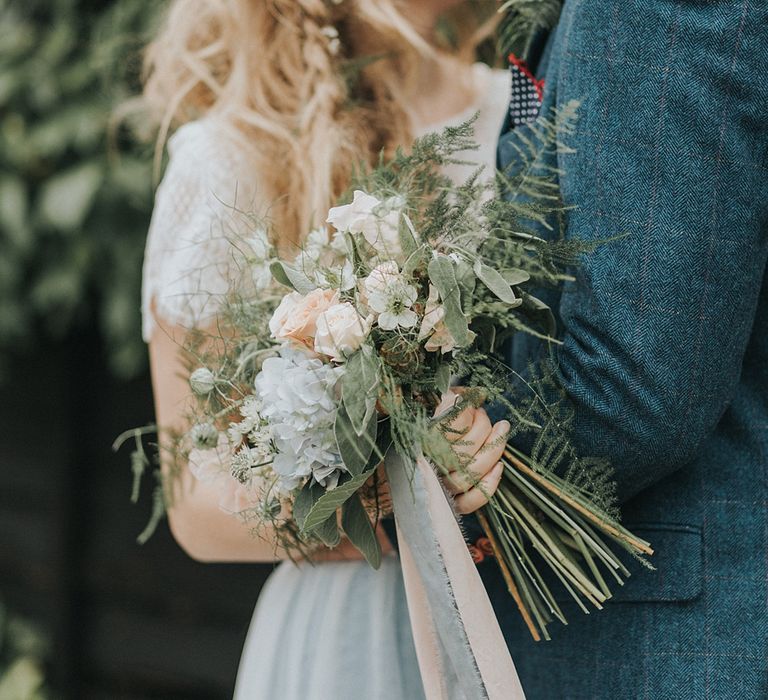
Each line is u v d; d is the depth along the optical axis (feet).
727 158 3.46
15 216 8.71
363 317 3.46
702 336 3.51
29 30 8.84
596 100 3.62
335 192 4.62
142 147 8.31
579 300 3.66
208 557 4.81
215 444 3.87
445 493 3.64
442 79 5.05
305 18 4.69
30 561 10.94
